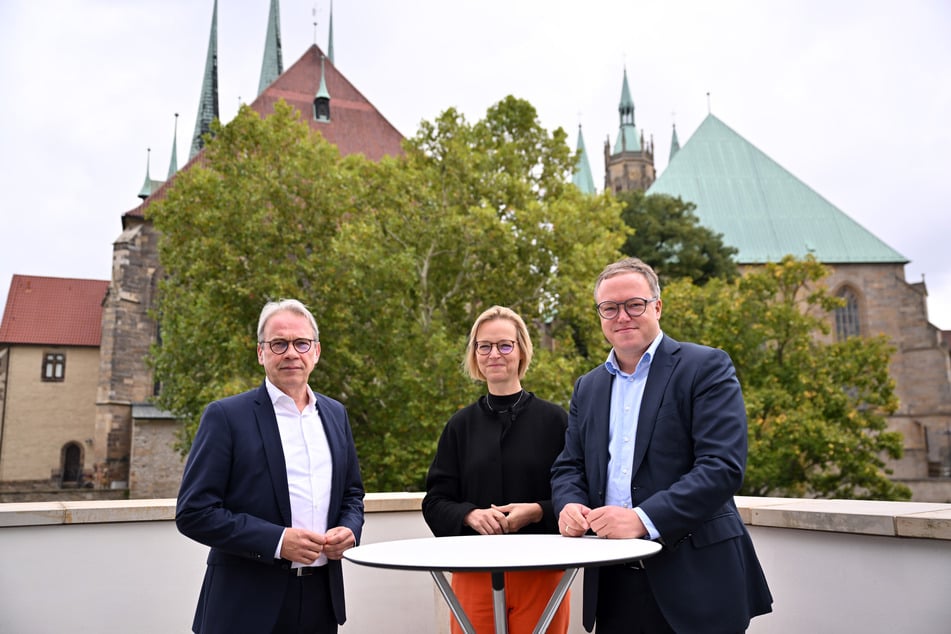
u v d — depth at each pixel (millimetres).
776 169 62531
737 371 25766
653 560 2797
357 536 3195
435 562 2178
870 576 3406
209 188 20797
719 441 2814
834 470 27047
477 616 3301
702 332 25797
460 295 21641
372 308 19094
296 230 20922
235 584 2961
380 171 21297
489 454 3607
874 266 56906
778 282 27594
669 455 2947
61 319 54562
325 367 19031
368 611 5031
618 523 2670
